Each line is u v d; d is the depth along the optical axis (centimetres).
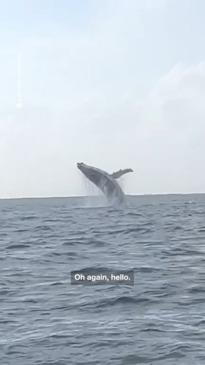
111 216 7869
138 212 8712
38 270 3488
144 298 2566
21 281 3112
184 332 1989
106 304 2467
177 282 2953
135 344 1869
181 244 4697
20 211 11256
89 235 5506
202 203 14188
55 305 2478
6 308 2450
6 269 3556
